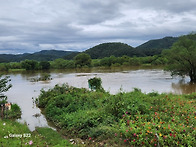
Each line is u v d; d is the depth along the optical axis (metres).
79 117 9.09
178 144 5.55
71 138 7.59
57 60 84.69
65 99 12.30
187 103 10.43
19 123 9.56
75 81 31.53
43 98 14.98
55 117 10.37
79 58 83.94
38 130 8.55
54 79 36.69
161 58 78.06
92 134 7.26
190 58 27.45
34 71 68.19
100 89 16.39
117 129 7.24
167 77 33.56
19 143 6.18
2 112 10.53
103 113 8.95
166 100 10.53
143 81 28.47
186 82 27.02
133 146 5.91
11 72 65.12
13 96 19.66
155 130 6.01
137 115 7.85
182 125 6.85
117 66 81.06
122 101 9.08
